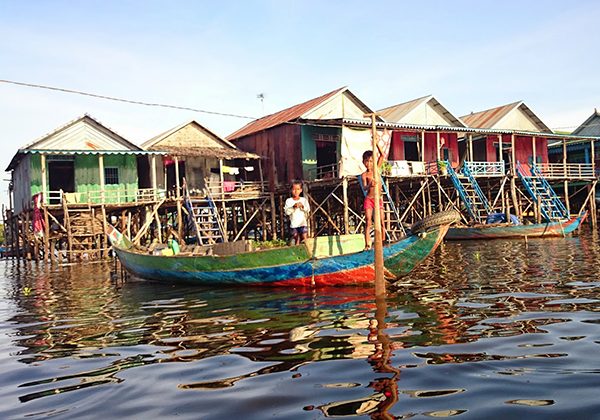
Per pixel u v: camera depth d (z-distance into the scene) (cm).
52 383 484
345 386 425
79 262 2120
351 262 966
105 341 661
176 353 573
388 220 1998
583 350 500
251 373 477
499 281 1027
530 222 2736
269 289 1048
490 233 2339
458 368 460
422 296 872
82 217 2167
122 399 425
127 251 1377
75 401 428
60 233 2205
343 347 552
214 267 1133
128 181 2455
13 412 408
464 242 2280
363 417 359
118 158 2442
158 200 2311
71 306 995
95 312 906
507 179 2638
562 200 3469
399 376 445
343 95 2541
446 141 2745
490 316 684
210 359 537
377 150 966
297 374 464
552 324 619
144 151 2347
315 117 2458
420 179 2328
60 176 2680
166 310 877
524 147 2983
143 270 1342
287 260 1026
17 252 2708
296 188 1142
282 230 2555
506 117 2911
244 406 391
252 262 1066
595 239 2144
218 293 1048
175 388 446
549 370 443
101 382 478
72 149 2309
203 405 399
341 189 2462
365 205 988
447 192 2728
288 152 2541
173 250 1371
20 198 2664
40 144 2289
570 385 403
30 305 1041
